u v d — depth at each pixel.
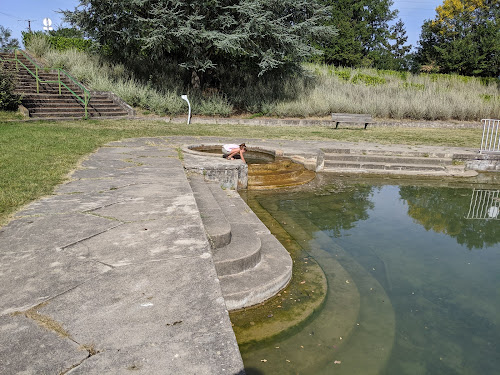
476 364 2.88
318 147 10.87
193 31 15.30
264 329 3.19
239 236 4.36
